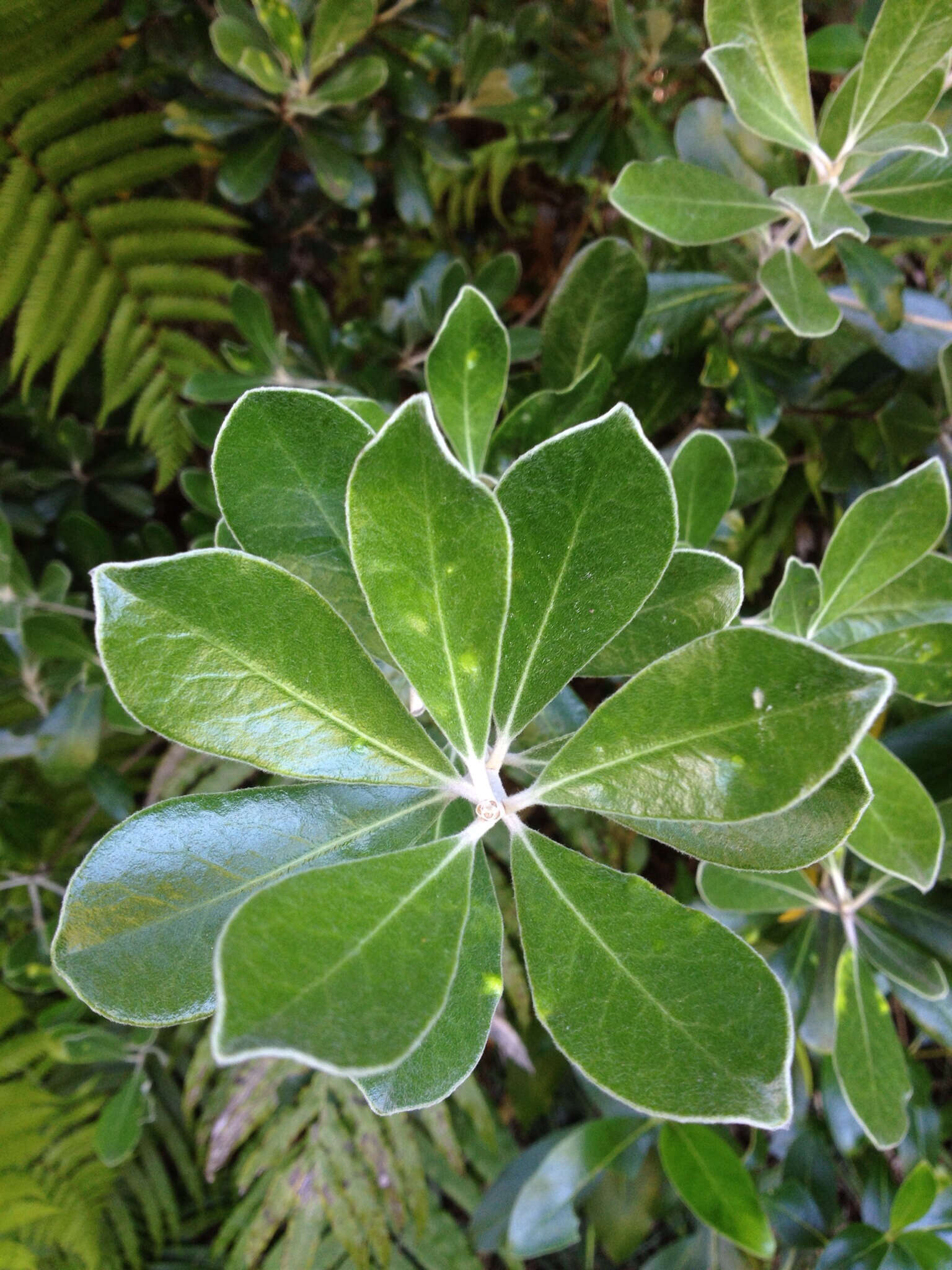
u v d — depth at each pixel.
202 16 0.47
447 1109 0.72
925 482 0.26
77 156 0.57
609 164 0.55
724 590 0.21
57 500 0.62
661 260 0.52
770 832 0.19
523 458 0.18
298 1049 0.14
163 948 0.18
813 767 0.16
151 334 0.63
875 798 0.26
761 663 0.16
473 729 0.19
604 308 0.31
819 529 0.61
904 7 0.26
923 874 0.26
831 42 0.38
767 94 0.29
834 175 0.29
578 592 0.19
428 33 0.48
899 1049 0.31
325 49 0.40
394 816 0.20
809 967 0.36
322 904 0.16
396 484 0.17
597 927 0.19
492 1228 0.54
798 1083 0.45
